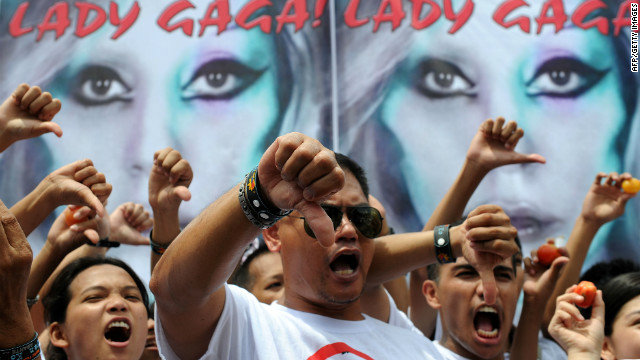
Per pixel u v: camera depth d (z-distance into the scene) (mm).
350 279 3832
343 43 8508
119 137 8344
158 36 8516
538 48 8500
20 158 8234
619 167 8305
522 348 5238
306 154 2350
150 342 5535
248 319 3529
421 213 8234
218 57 8461
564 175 8289
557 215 8234
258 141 8336
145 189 8273
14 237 2590
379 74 8445
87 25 8555
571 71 8469
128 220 6090
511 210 8227
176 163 4727
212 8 8562
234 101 8406
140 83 8438
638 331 5059
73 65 8469
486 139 5258
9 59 8477
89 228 5047
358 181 4133
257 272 5668
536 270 5523
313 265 3795
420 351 4035
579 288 4344
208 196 8234
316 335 3641
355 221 3875
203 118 8367
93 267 5059
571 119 8383
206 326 3205
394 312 4660
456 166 8305
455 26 8523
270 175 2553
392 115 8391
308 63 8461
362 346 3764
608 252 8031
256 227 2672
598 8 8562
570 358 4129
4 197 8156
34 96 4434
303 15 8523
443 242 4109
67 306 4852
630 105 8398
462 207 5266
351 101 8406
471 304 5062
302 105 8398
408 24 8523
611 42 8508
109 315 4773
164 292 2969
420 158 8320
